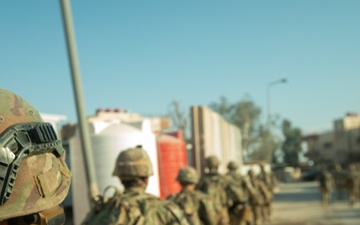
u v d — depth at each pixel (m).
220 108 56.53
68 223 7.84
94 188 5.34
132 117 12.17
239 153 21.83
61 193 1.78
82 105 5.23
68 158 8.25
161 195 7.49
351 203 20.55
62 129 9.48
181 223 3.72
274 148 64.69
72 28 5.17
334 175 24.00
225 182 9.11
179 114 24.56
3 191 1.54
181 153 8.02
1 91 1.70
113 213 3.64
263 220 15.05
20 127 1.63
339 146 63.53
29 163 1.65
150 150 6.40
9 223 1.64
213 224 5.99
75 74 5.18
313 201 23.09
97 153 6.04
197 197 5.93
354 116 64.94
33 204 1.63
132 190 3.90
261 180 16.50
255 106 57.62
